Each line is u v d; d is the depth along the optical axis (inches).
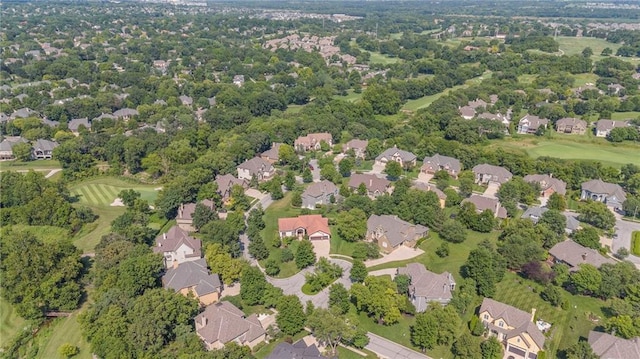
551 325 4446.4
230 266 5128.0
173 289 4650.6
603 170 7608.3
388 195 6683.1
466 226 6318.9
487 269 4881.9
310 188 7121.1
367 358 4141.2
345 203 6628.9
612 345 3917.3
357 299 4682.6
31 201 6589.6
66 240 5693.9
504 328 4313.5
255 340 4274.1
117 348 3919.8
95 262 5290.4
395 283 4869.6
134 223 6186.0
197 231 6259.8
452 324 4249.5
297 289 5083.7
